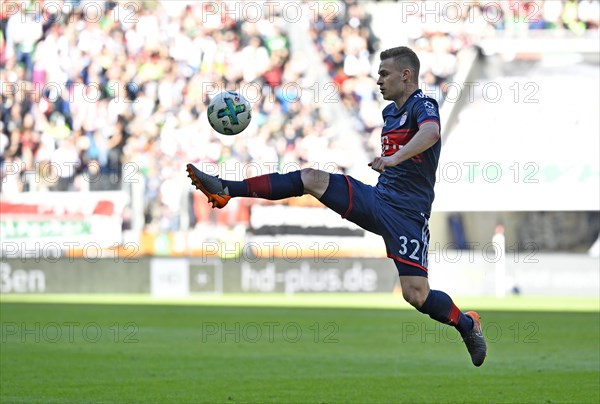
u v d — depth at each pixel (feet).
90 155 266.36
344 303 217.36
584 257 244.63
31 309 201.87
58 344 143.02
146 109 270.87
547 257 245.86
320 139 268.41
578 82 249.75
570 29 270.05
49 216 250.78
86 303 218.18
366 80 279.90
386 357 128.67
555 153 246.88
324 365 121.29
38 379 109.40
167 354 132.05
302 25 283.59
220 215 250.37
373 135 270.67
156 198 257.55
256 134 268.21
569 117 247.70
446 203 248.52
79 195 252.83
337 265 247.91
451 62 268.41
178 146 266.98
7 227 249.34
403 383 106.22
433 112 69.87
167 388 102.83
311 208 249.14
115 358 127.75
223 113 73.05
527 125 248.73
